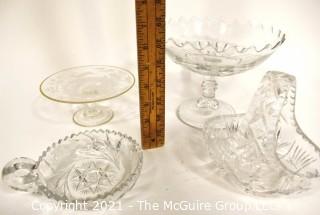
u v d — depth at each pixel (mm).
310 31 1053
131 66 1097
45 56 1055
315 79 998
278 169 610
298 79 998
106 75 912
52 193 519
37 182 542
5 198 561
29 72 1051
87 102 732
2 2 953
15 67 1055
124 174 608
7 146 710
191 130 779
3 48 1028
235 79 1037
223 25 1009
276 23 1047
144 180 604
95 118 827
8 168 542
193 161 660
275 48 732
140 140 736
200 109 877
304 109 854
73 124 806
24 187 534
